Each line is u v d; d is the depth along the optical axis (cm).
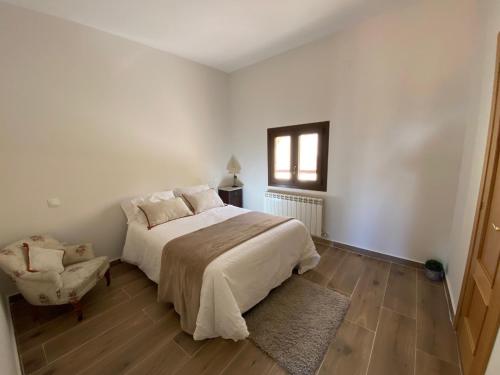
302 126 316
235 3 210
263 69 346
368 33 244
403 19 223
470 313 145
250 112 377
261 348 155
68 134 235
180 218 277
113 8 210
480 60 181
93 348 160
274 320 179
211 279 157
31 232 220
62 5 202
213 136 387
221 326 155
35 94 212
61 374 142
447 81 209
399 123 239
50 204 229
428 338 161
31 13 205
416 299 201
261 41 284
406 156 240
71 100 234
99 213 264
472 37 194
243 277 172
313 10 224
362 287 220
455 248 202
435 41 210
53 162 228
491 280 117
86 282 192
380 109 249
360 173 274
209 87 370
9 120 202
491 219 128
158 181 318
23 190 213
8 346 140
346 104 272
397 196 252
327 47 276
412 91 228
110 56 257
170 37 269
